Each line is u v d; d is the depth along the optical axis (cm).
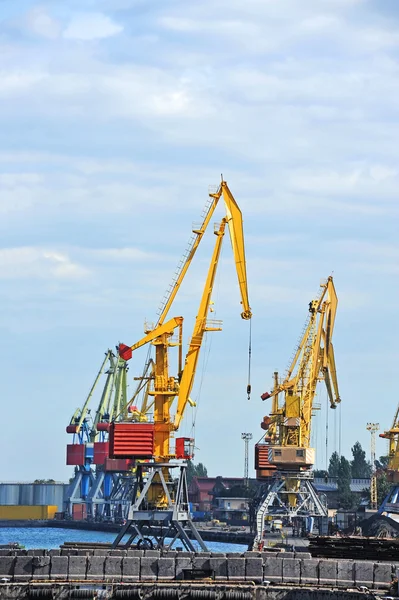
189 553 12388
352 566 10856
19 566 11125
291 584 10856
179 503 18275
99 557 11194
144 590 10625
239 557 12300
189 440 18675
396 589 10044
